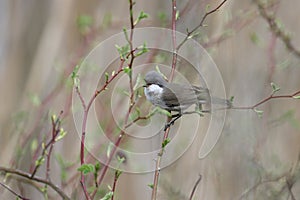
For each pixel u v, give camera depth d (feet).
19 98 49.06
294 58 37.65
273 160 34.68
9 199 34.86
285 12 43.37
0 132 42.83
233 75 35.99
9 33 53.52
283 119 35.58
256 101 35.65
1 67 51.98
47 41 48.52
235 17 37.17
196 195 33.47
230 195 33.32
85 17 42.80
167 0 45.32
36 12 53.36
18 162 34.45
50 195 34.88
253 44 37.22
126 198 40.04
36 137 38.42
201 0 35.04
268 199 32.50
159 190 33.60
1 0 54.95
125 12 46.78
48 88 46.70
